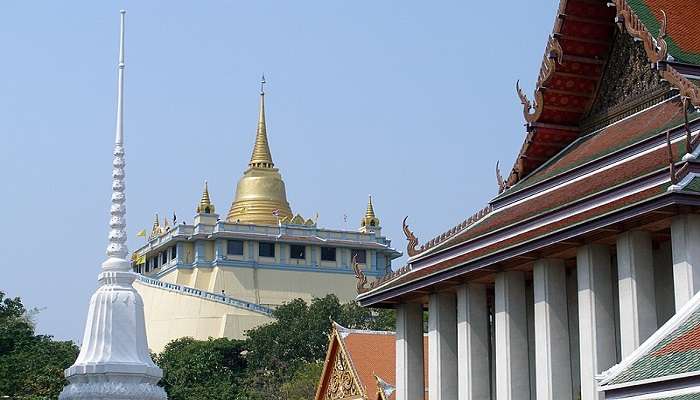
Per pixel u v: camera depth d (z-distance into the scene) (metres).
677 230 49.22
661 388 41.12
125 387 41.41
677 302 48.88
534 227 57.81
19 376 125.50
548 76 66.25
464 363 62.75
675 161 50.03
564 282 57.28
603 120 65.75
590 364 53.31
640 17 58.03
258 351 188.62
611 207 51.84
